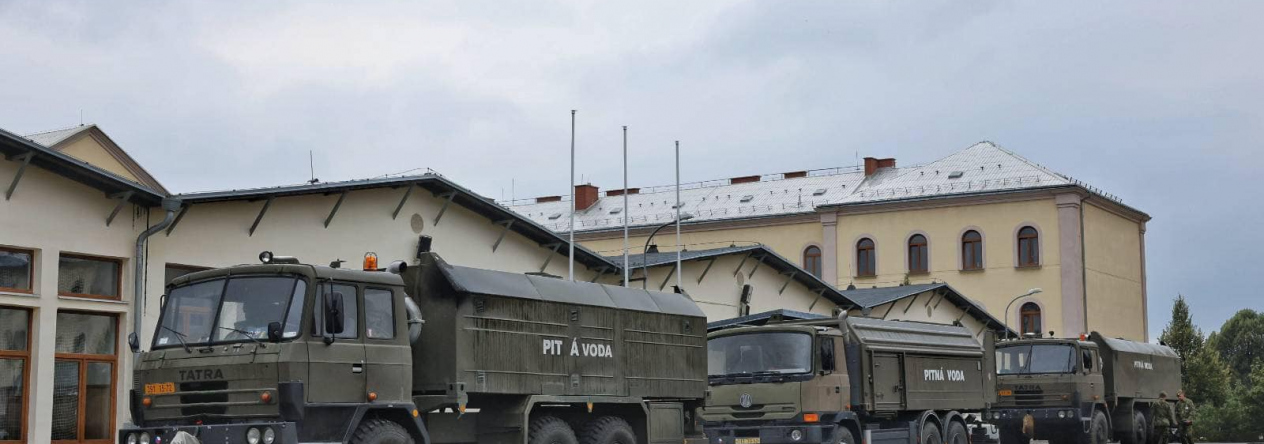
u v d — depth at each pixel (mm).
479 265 32250
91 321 22812
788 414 24047
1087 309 64250
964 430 28516
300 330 15516
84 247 22547
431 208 30797
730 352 25016
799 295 46750
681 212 73812
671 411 21000
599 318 19828
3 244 21344
